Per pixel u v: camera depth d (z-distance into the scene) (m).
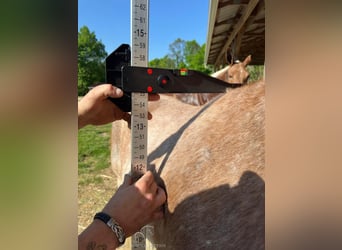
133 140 1.23
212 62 8.43
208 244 1.03
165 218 1.29
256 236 0.91
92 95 1.33
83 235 1.07
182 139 1.43
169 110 2.05
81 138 3.49
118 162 2.65
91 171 2.90
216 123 1.26
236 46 4.97
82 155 3.18
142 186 1.19
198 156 1.22
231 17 4.68
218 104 1.33
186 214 1.14
